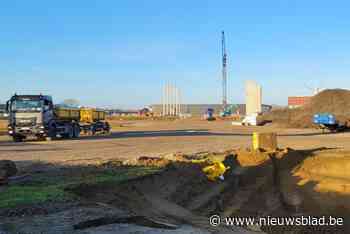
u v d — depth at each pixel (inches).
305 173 795.4
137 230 380.8
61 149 1105.4
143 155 935.0
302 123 2731.3
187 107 7578.7
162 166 717.9
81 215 413.4
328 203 605.3
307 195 645.3
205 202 579.8
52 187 526.6
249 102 4411.9
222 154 933.2
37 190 509.7
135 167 706.8
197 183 658.2
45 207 436.1
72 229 374.0
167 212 502.6
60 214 416.2
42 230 369.4
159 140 1464.1
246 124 3267.7
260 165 832.3
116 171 661.9
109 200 501.4
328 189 681.0
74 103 2156.7
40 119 1444.4
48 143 1344.7
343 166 852.0
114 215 417.4
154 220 429.1
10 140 1562.5
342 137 1694.1
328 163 883.4
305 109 3061.0
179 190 612.7
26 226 379.6
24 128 1438.2
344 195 645.3
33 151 1045.2
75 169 689.0
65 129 1600.6
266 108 4746.6
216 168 719.1
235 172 759.7
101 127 1975.9
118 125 3260.3
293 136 1797.5
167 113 6771.7
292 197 632.4
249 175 752.3
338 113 2588.6
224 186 668.1
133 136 1748.3
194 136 1720.0
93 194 519.5
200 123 3791.8
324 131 2255.2
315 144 1309.1
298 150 1036.5
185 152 1006.4
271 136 1029.2
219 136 1718.8
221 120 4473.4
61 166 732.7
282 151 963.3
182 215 496.4
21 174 638.5
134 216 420.8
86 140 1488.7
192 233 391.2
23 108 1445.6
